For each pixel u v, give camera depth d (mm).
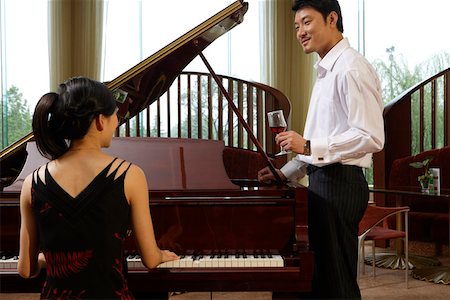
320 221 2447
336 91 2426
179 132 5605
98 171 1694
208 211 2301
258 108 5703
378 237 4117
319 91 2545
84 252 1656
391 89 6996
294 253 2215
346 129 2438
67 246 1660
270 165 2549
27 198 1763
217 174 2518
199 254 2287
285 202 2281
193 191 2365
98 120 1733
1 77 6426
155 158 2561
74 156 1724
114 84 2559
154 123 6629
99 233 1659
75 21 6531
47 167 1745
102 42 6574
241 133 5816
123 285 1721
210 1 7027
